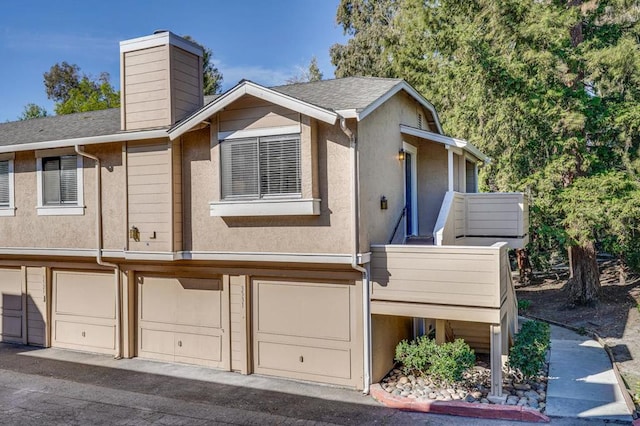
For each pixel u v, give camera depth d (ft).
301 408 25.79
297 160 27.84
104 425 23.93
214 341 33.22
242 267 31.73
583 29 54.70
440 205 38.81
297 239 28.71
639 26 50.49
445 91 62.95
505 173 52.60
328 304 29.58
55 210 37.29
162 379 30.94
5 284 42.09
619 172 49.14
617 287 61.16
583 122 47.21
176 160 31.94
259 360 31.65
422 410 25.12
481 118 53.83
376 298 28.27
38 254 37.99
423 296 27.22
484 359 34.65
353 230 27.09
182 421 24.30
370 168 29.17
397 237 34.01
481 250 26.08
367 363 28.30
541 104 48.70
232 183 29.81
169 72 33.35
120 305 35.94
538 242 62.28
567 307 52.19
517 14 50.96
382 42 83.51
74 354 37.37
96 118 44.73
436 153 39.11
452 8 62.44
